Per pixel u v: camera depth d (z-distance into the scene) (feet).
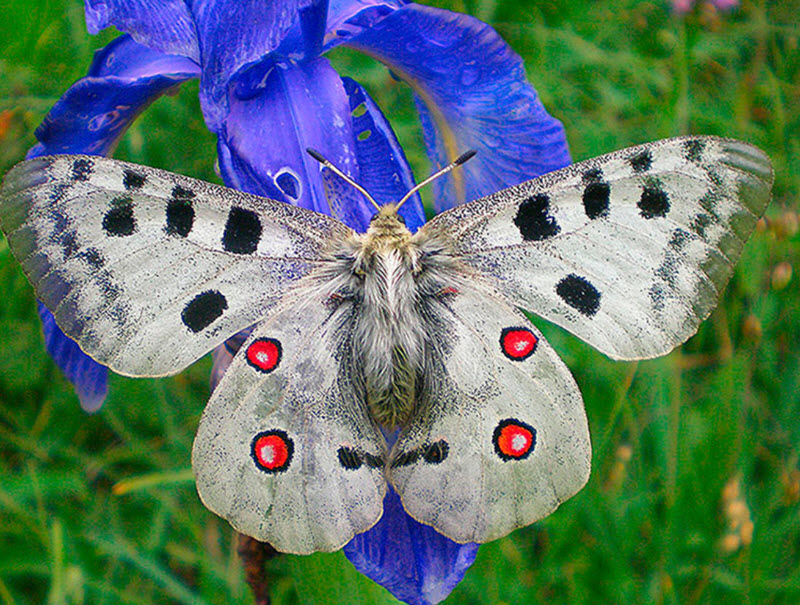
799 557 0.97
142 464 0.99
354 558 0.73
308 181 0.72
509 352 0.75
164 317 0.72
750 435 0.98
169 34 0.73
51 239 0.71
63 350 0.77
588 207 0.73
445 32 0.74
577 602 0.93
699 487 0.96
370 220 0.75
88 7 0.72
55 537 0.87
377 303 0.74
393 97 1.08
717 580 0.94
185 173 1.03
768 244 1.01
